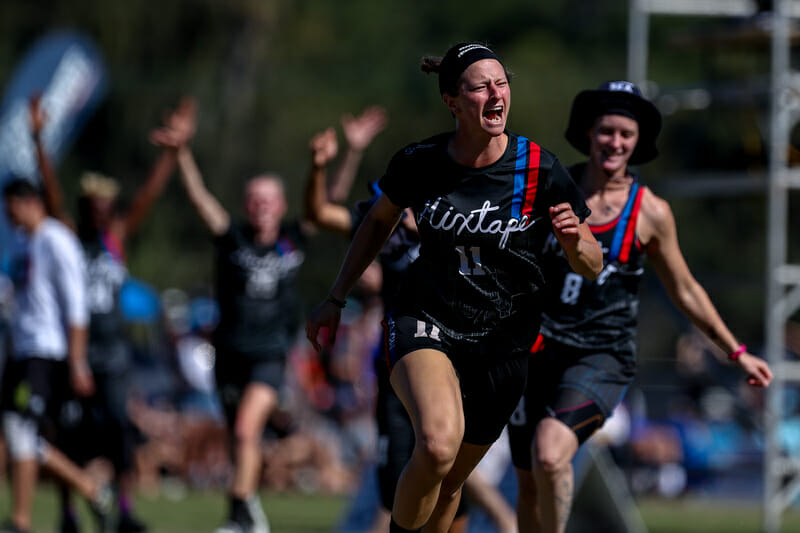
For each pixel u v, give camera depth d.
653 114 19.50
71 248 28.84
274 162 100.44
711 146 57.28
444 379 15.38
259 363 29.33
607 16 126.12
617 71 118.88
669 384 64.25
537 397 19.61
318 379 52.59
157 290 93.81
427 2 127.81
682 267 19.91
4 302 40.62
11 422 28.39
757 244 113.56
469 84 15.19
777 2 35.62
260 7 98.62
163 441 50.06
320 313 16.78
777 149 35.47
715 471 54.88
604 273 19.36
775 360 35.12
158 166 31.61
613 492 26.31
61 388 29.33
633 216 19.44
